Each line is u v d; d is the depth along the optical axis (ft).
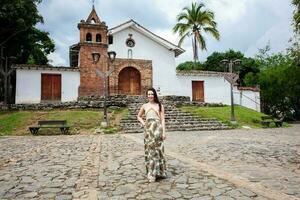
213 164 25.09
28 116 66.44
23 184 19.20
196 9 131.13
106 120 60.23
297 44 90.22
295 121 121.19
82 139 45.75
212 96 101.45
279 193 16.61
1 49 84.48
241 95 104.32
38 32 114.01
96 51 88.38
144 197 16.20
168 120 67.15
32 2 82.07
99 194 16.88
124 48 94.17
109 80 90.07
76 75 86.48
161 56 97.71
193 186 18.15
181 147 35.70
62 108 74.02
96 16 90.74
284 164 25.09
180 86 99.14
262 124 72.54
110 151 32.60
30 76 82.84
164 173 20.04
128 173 21.86
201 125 64.59
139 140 43.21
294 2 61.57
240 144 38.04
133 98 81.00
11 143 41.50
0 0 73.67
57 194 17.02
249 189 17.38
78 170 23.07
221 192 16.87
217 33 131.34
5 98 75.82
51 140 44.86
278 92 123.13
